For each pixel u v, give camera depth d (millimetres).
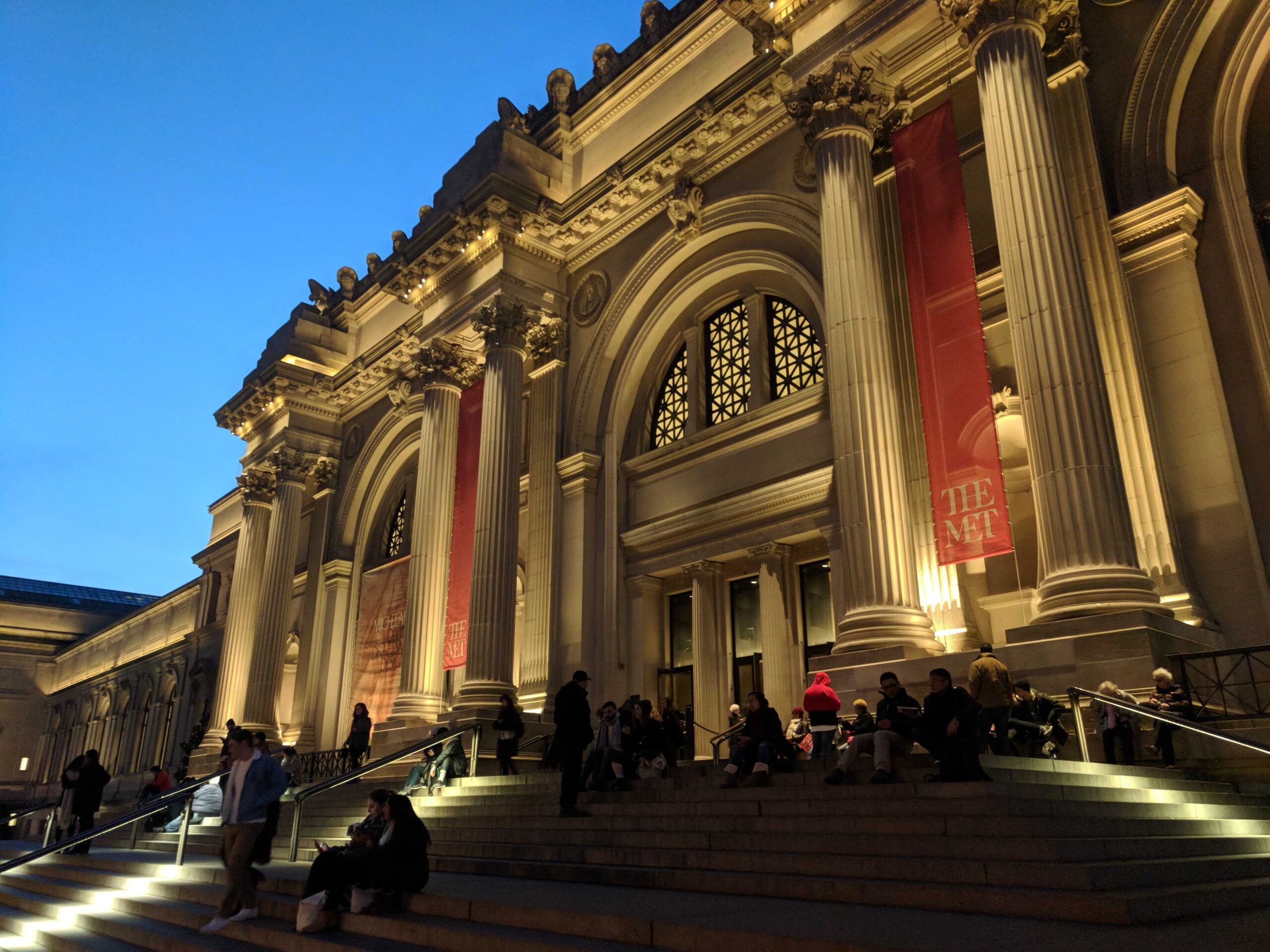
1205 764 10133
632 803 10398
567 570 21297
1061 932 4820
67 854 15352
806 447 18016
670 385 21891
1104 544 11086
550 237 23234
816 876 6965
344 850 7734
